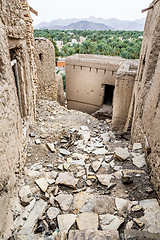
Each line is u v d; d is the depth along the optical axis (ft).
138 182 10.03
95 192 9.92
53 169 12.41
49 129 18.13
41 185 10.16
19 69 13.82
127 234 6.56
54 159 13.73
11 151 8.64
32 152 13.91
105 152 15.42
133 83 21.85
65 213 8.51
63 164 12.89
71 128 20.53
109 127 25.34
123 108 23.31
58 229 7.59
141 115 15.96
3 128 7.57
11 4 10.32
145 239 6.38
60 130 18.35
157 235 6.57
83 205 8.84
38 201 9.15
